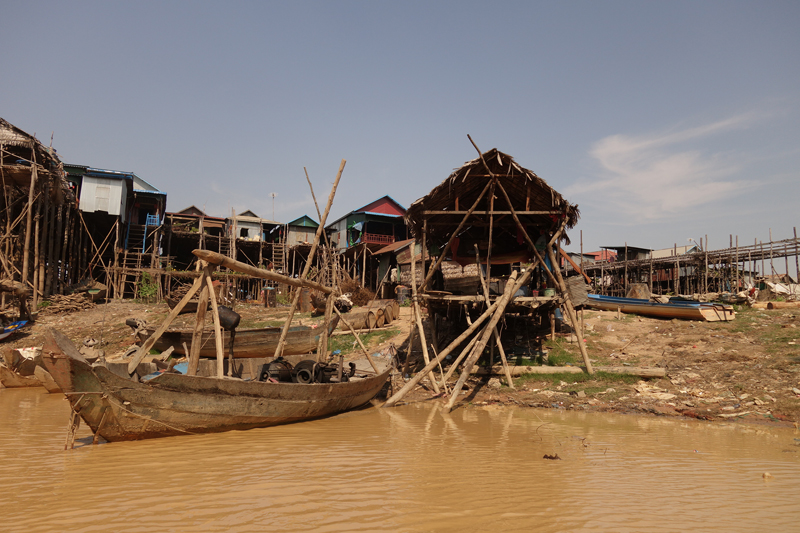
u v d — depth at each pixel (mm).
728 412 10398
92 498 5180
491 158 13398
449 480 5934
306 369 10500
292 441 8039
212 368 11555
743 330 16203
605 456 7246
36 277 26859
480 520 4629
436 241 16922
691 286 39625
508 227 17172
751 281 32562
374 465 6594
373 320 20984
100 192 35000
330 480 5887
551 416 10672
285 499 5180
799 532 4453
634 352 15602
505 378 14195
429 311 16297
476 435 8656
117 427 7559
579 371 13758
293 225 47812
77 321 25625
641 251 43812
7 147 27078
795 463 6910
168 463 6602
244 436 8359
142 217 43031
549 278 15875
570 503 5145
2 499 5137
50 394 14227
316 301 25359
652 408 11039
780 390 11109
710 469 6586
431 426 9500
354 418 10344
